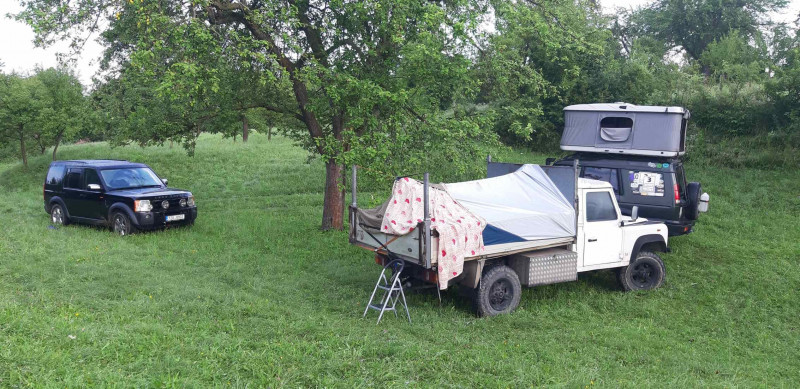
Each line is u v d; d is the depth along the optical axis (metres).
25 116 26.48
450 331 6.77
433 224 6.97
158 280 8.05
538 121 25.94
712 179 17.61
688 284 9.64
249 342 5.68
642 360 6.35
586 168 11.84
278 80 12.05
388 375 5.05
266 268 9.52
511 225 7.59
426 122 11.63
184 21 10.09
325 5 11.78
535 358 6.00
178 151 28.53
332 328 6.36
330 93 10.79
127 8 10.98
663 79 25.62
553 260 7.99
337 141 11.22
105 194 12.62
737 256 11.23
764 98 20.08
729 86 21.22
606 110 11.95
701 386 5.49
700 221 13.91
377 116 12.18
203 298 7.30
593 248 8.65
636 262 9.25
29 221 13.78
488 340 6.59
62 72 27.59
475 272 7.43
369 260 10.45
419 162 11.34
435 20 10.55
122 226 12.30
